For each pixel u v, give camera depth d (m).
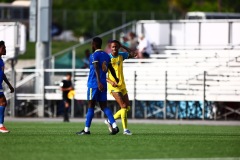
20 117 109.88
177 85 106.00
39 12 117.12
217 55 111.00
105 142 52.97
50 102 111.31
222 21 116.75
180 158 43.00
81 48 146.12
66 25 192.75
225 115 102.75
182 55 114.00
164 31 122.31
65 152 46.09
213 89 103.44
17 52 114.44
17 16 172.38
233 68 106.19
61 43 187.75
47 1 117.06
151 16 183.25
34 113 111.38
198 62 110.62
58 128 74.44
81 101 110.25
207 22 118.06
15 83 110.81
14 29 114.38
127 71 111.69
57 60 132.75
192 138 57.91
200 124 90.50
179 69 109.06
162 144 51.66
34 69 119.25
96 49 59.28
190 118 103.94
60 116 110.94
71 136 58.72
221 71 105.75
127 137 58.00
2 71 61.69
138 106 107.75
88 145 50.66
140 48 116.44
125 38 118.31
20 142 52.78
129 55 61.62
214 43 117.50
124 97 61.72
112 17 187.12
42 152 46.06
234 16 131.75
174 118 105.19
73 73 111.75
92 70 59.28
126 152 46.22
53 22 192.38
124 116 61.50
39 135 59.97
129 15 185.38
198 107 103.62
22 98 111.69
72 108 109.88
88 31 191.88
